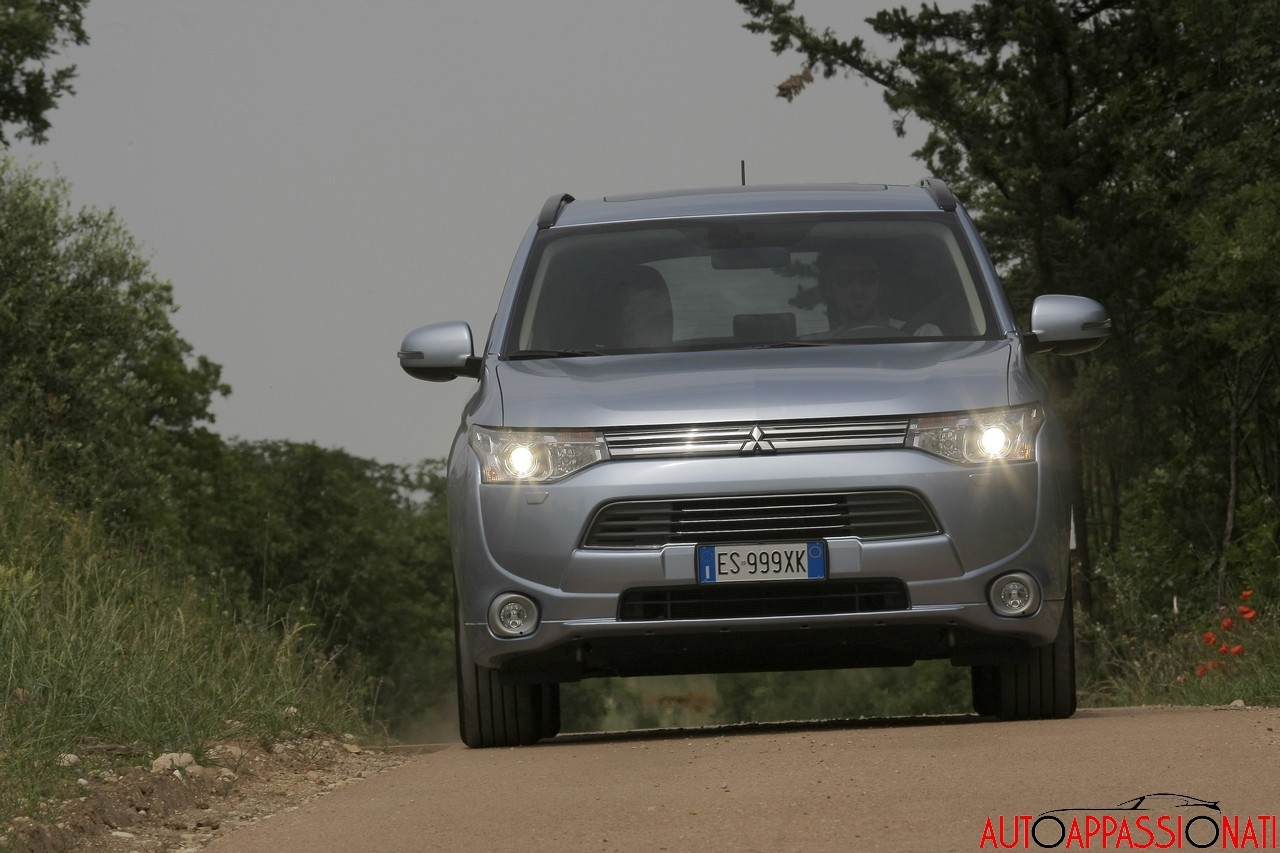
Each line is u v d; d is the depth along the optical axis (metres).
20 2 70.50
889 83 72.38
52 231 49.72
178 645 19.69
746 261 18.33
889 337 17.38
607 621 15.44
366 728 21.39
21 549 25.80
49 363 47.16
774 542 15.25
